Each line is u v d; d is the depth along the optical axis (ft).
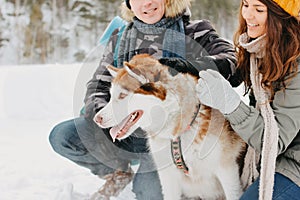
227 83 6.35
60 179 10.41
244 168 7.30
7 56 61.52
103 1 63.72
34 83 19.54
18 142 14.02
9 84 19.29
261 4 6.26
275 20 6.24
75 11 64.03
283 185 6.43
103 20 63.46
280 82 6.43
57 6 64.80
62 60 61.82
